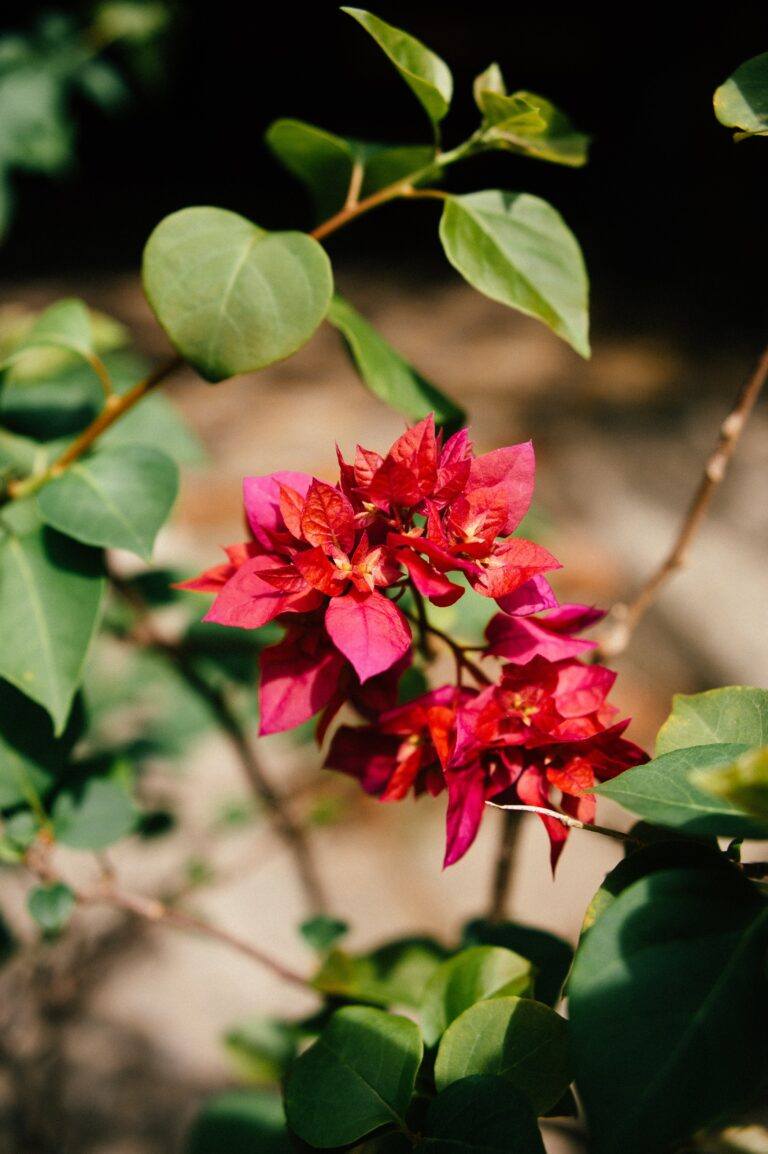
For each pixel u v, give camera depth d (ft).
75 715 1.97
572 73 9.47
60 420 2.13
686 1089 1.38
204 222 1.81
